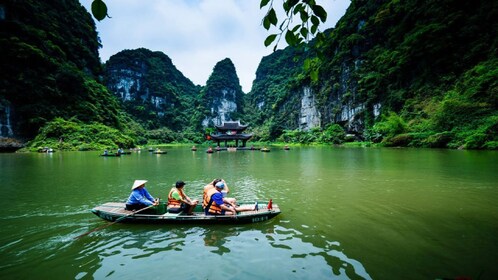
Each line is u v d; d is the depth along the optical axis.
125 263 4.55
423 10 49.22
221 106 145.25
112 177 13.92
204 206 6.62
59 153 34.69
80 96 56.72
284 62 154.00
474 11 40.62
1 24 47.53
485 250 4.78
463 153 22.72
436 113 34.22
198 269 4.29
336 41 76.94
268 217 6.57
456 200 8.23
